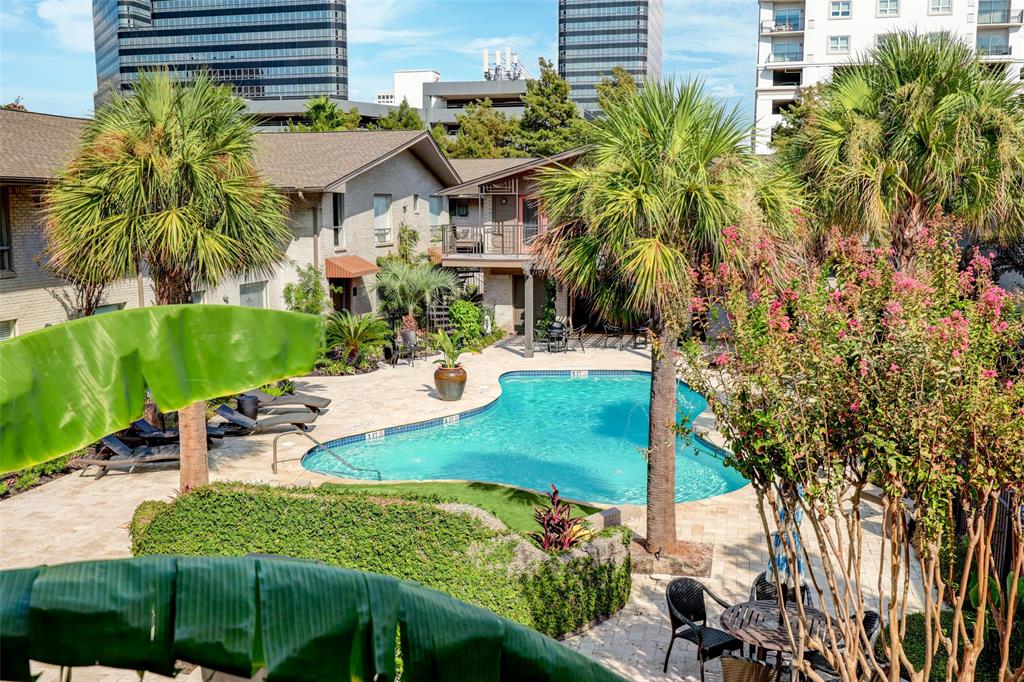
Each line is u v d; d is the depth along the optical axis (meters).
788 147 17.11
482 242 32.56
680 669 9.67
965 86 15.03
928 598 6.10
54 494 15.26
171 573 2.92
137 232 12.82
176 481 16.02
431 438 20.91
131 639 2.87
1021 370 6.43
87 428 3.91
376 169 31.52
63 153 20.16
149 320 4.14
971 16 67.31
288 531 10.30
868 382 6.27
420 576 9.74
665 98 11.39
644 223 11.09
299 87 167.62
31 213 18.78
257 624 2.97
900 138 14.98
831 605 10.62
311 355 4.50
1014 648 8.60
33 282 18.97
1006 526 9.50
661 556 12.42
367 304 31.44
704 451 19.25
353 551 10.05
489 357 29.72
